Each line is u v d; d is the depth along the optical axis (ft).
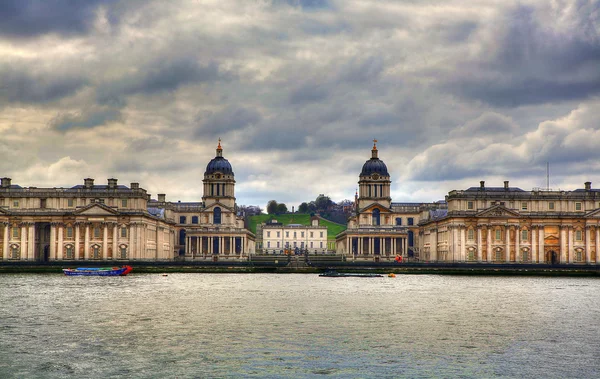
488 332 260.42
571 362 213.66
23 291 396.78
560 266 615.16
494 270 611.47
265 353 222.28
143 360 213.25
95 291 400.67
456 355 221.66
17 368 204.44
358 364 209.56
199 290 414.41
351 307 329.31
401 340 243.81
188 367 205.46
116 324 273.33
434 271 619.67
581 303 351.87
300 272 629.10
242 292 402.93
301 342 239.30
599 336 254.06
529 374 200.34
